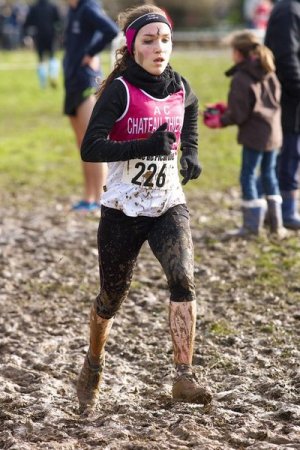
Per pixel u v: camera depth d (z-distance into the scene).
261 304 14.45
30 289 15.64
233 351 12.38
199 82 45.62
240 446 9.07
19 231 19.62
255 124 17.53
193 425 9.52
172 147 9.43
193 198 22.56
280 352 12.20
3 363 12.17
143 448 8.97
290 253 17.22
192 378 9.27
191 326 9.30
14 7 86.06
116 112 9.33
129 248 9.66
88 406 10.37
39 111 40.06
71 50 20.06
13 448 9.15
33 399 10.86
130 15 9.49
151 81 9.40
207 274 15.99
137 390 11.19
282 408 10.00
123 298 9.98
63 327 13.75
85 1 19.81
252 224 18.25
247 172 18.03
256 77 17.33
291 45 17.78
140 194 9.52
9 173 26.38
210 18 101.56
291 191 18.80
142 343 12.90
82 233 19.33
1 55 75.88
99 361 10.41
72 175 25.98
